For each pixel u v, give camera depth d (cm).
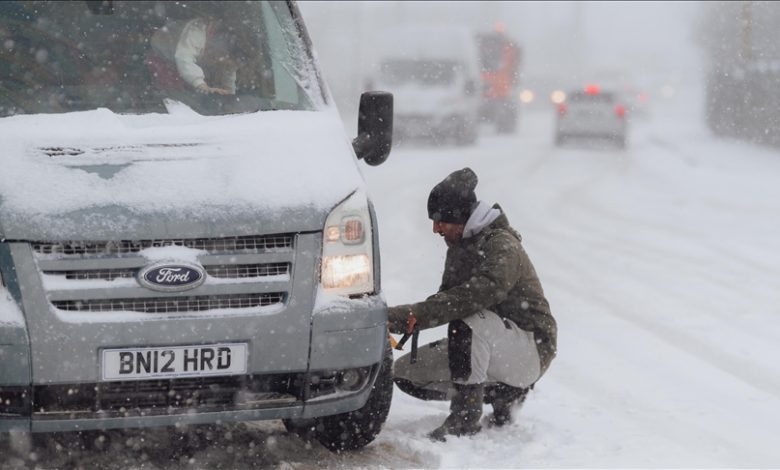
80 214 1385
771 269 3231
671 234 3959
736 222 4253
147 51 1709
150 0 1772
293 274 1423
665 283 3011
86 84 1648
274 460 1580
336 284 1452
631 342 2344
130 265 1382
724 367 2150
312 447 1639
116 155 1476
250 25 1792
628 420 1792
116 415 1390
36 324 1354
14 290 1357
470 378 1658
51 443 1606
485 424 1748
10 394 1373
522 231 4031
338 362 1449
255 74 1731
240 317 1402
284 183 1462
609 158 7606
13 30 1694
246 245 1417
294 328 1420
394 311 1627
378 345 1482
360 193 1494
